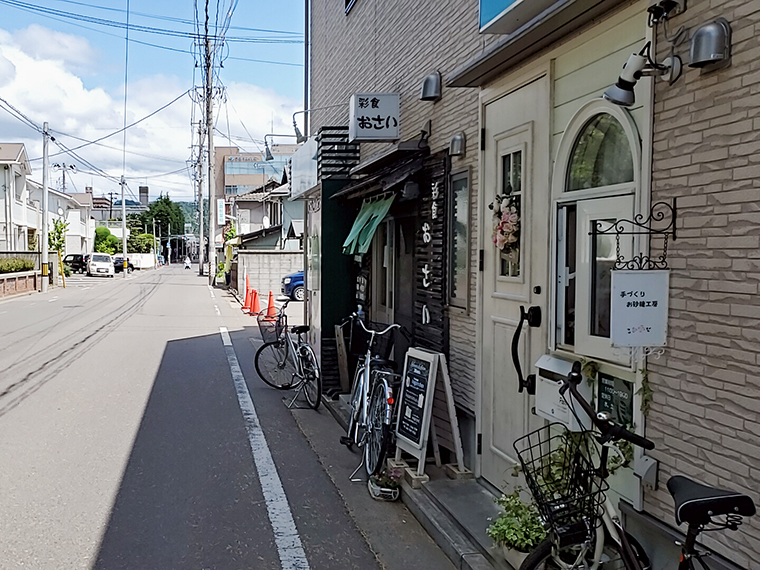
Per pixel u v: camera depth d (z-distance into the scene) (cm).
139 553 428
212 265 3834
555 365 404
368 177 806
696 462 302
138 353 1270
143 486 550
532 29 400
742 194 279
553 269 418
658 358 325
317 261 979
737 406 281
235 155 8550
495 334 509
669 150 318
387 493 528
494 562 392
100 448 652
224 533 462
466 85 532
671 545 321
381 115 780
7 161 3894
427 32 690
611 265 362
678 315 312
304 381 866
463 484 519
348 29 1073
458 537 434
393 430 568
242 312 2170
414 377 554
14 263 2923
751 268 275
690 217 306
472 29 573
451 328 608
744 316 278
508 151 492
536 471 371
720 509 242
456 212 607
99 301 2616
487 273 523
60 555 423
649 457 330
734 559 284
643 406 330
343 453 655
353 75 1034
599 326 372
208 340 1465
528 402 456
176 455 636
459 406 578
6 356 1224
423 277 676
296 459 633
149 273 6097
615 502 360
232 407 839
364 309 894
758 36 273
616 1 356
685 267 308
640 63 315
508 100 494
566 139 408
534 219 451
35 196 5231
